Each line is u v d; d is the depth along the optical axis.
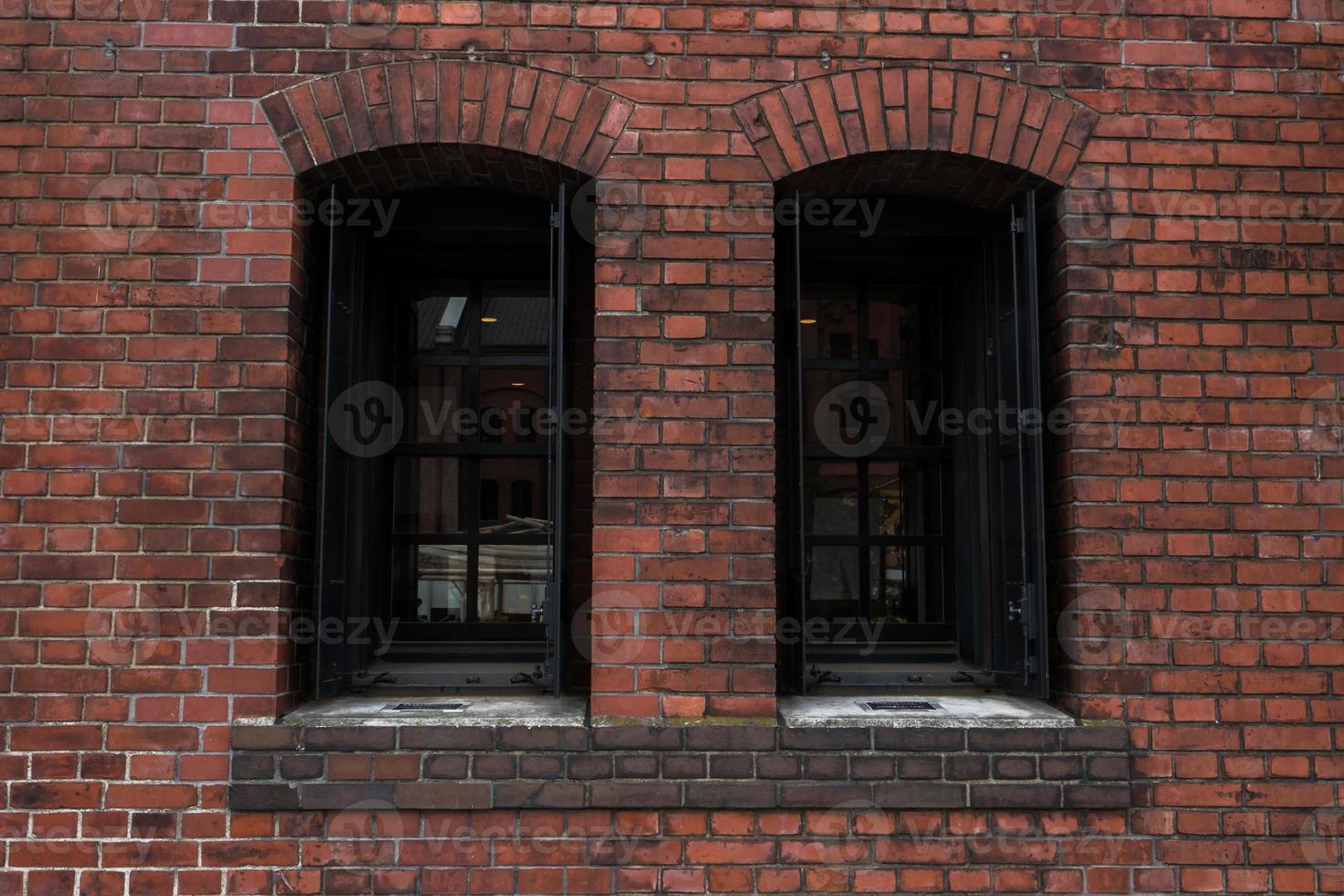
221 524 2.95
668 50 3.11
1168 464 3.06
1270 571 3.04
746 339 3.05
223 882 2.86
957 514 3.55
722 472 3.00
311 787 2.87
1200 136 3.17
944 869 2.94
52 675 2.89
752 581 2.97
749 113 3.10
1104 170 3.15
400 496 3.52
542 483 3.54
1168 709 2.99
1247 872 2.95
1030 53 3.16
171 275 3.02
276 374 3.00
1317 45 3.22
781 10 3.13
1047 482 3.25
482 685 3.26
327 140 3.06
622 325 3.04
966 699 3.26
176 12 3.08
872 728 2.95
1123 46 3.18
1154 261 3.12
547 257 3.55
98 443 2.96
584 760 2.91
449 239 3.46
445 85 3.06
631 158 3.08
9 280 3.00
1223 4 3.21
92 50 3.07
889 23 3.14
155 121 3.06
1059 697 3.13
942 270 3.63
